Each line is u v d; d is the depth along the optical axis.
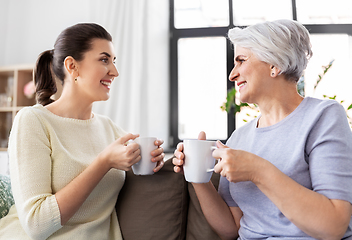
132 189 1.10
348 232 0.79
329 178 0.73
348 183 0.72
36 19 3.07
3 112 2.80
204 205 0.97
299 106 0.89
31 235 0.86
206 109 2.89
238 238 0.98
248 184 0.92
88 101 1.12
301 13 2.84
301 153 0.82
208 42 2.93
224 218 0.98
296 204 0.70
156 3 2.89
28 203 0.85
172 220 1.05
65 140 1.03
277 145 0.88
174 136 2.89
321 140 0.78
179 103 2.94
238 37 0.92
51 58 1.21
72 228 0.96
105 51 1.08
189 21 2.99
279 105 0.92
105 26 2.81
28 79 2.80
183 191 1.08
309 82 2.68
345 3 2.80
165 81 2.88
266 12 2.88
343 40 2.74
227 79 2.84
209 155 0.84
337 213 0.69
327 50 2.74
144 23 2.81
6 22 3.11
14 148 0.92
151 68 2.79
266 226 0.86
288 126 0.88
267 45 0.86
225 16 2.94
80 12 2.97
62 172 0.96
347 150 0.76
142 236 1.04
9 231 0.97
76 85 1.08
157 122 2.77
